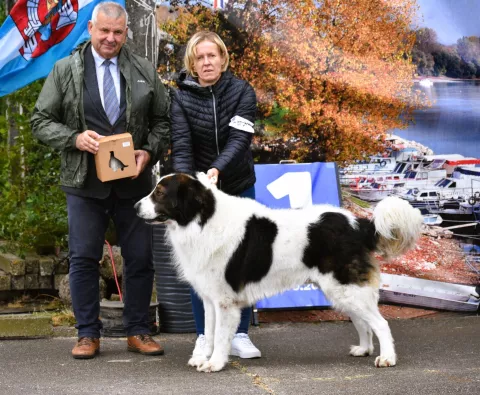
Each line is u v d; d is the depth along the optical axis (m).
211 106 4.77
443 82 6.31
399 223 4.46
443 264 6.41
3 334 5.52
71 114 4.77
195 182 4.47
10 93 6.37
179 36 6.21
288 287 4.66
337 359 4.84
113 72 4.84
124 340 5.51
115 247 6.52
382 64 6.30
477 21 6.25
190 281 4.62
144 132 4.95
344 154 6.39
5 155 6.69
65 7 6.00
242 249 4.50
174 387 4.01
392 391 3.82
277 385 4.03
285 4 6.23
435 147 6.35
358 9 6.23
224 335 4.52
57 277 6.39
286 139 6.38
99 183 4.80
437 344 5.30
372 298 4.57
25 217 6.50
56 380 4.22
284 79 6.31
